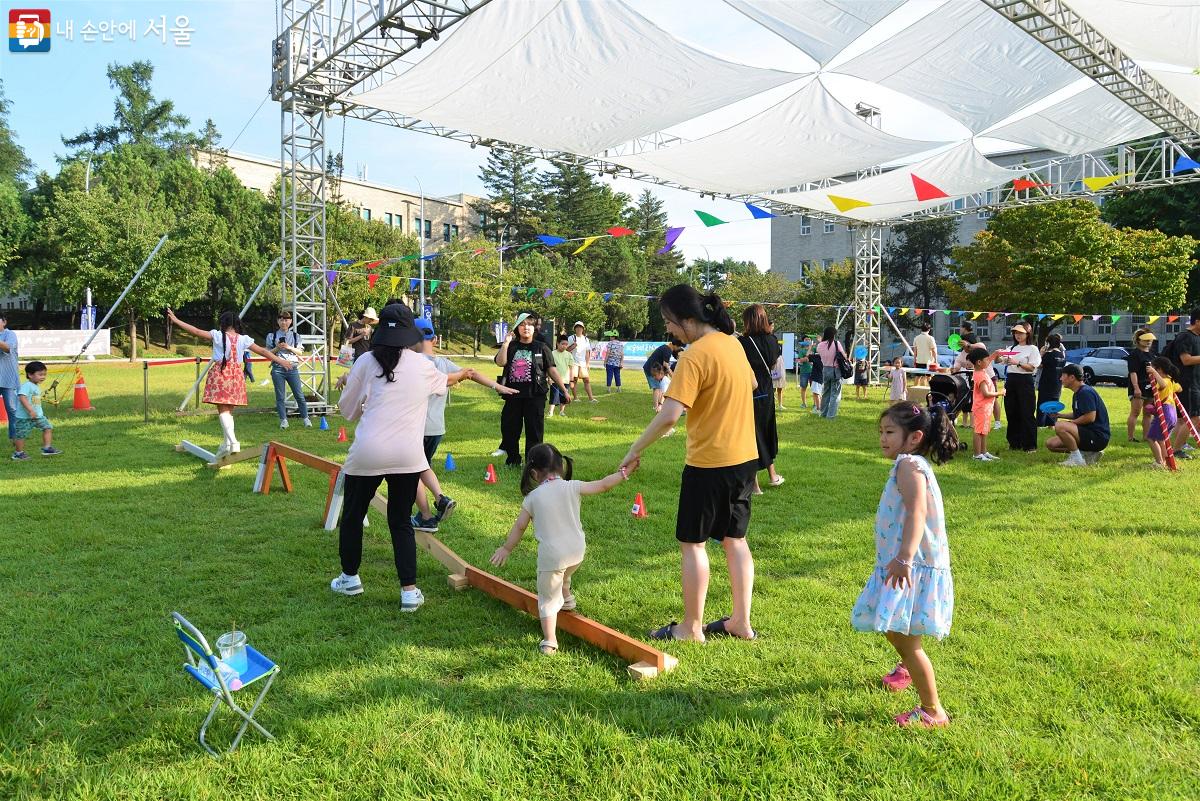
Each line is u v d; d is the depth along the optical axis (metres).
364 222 43.78
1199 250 28.28
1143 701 3.05
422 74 10.65
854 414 14.52
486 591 4.31
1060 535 5.64
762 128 13.59
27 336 27.55
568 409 14.48
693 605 3.66
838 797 2.45
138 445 9.45
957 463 9.02
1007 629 3.82
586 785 2.49
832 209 20.33
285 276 12.81
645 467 8.41
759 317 6.66
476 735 2.78
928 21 10.59
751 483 3.71
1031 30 9.94
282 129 12.72
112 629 3.74
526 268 47.06
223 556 4.99
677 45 10.31
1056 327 31.64
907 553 2.72
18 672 3.23
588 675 3.31
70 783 2.48
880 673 3.33
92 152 46.25
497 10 9.23
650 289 61.59
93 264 32.09
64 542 5.21
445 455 9.14
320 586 4.46
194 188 39.56
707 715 2.95
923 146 14.81
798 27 10.30
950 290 31.70
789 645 3.64
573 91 11.55
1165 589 4.40
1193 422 9.57
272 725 2.83
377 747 2.69
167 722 2.85
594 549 5.33
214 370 7.70
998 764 2.59
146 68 48.88
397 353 4.16
